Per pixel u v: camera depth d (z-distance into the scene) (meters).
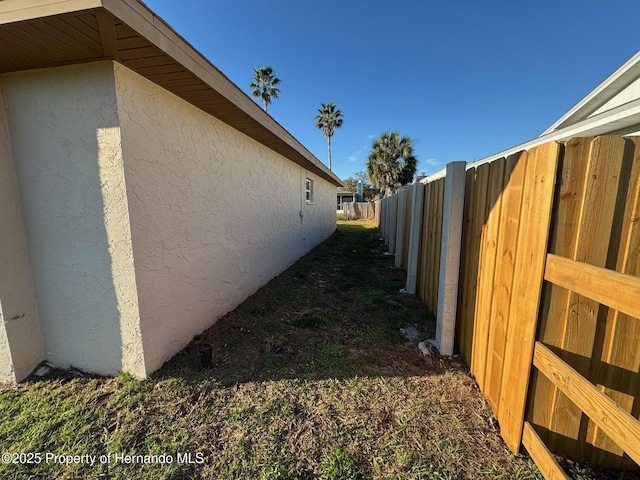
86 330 2.26
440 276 2.66
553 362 1.24
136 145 2.08
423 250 4.06
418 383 2.20
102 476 1.44
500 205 1.78
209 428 1.76
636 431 0.86
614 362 1.28
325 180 10.73
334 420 1.82
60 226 2.14
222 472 1.46
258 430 1.74
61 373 2.29
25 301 2.22
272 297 4.22
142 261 2.17
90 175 2.03
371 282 5.09
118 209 2.03
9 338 2.11
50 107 2.00
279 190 5.49
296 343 2.84
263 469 1.48
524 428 1.48
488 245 1.98
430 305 3.63
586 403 1.06
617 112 3.72
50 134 2.03
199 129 2.88
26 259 2.22
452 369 2.38
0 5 1.41
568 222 1.24
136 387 2.12
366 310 3.73
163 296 2.43
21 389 2.10
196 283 2.92
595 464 1.44
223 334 3.02
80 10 1.34
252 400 2.01
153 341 2.31
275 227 5.31
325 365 2.45
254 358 2.56
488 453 1.56
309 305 3.91
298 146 5.20
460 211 2.43
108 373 2.29
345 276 5.54
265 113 3.51
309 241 8.33
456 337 2.72
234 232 3.71
